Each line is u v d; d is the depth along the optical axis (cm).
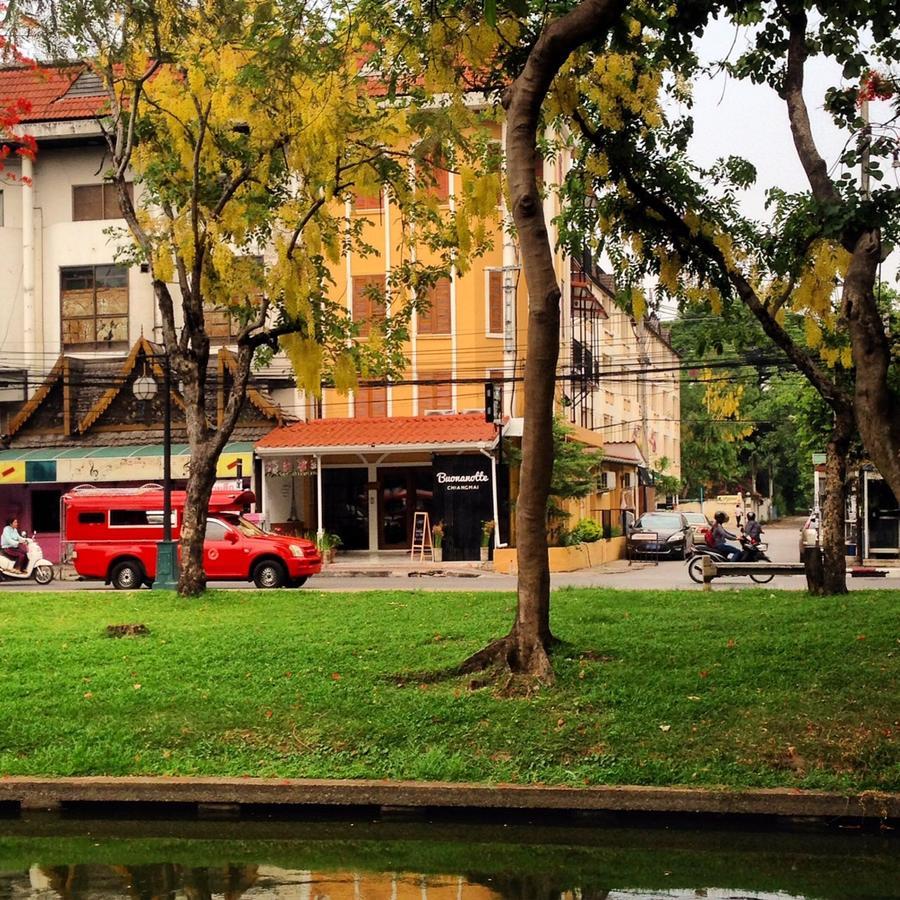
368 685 1245
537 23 1362
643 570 3547
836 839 938
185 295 2056
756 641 1346
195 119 1989
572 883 843
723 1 1198
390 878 860
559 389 4253
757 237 1650
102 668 1377
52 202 4059
